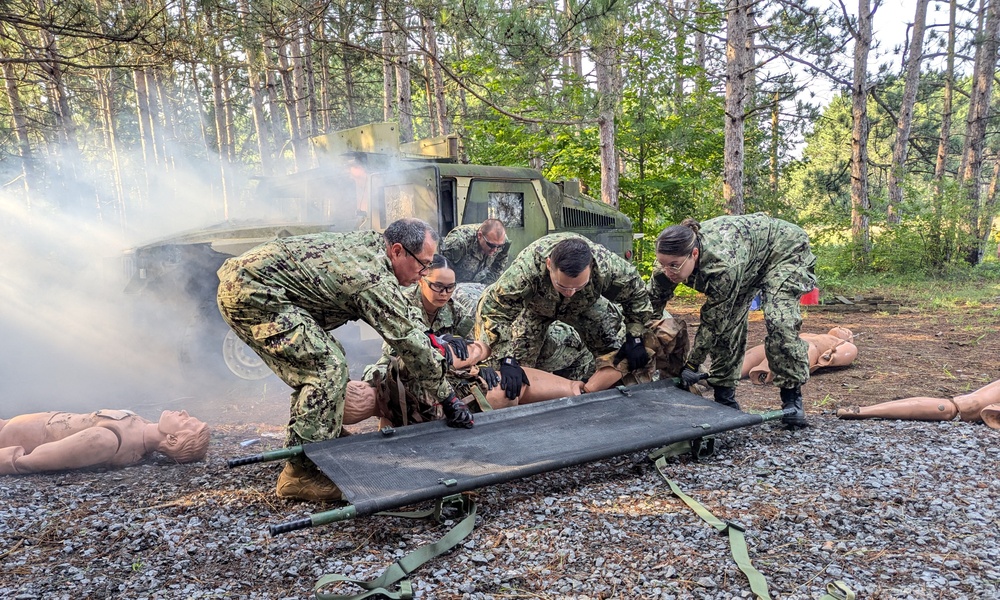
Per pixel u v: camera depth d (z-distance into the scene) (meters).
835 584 2.12
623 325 4.26
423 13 8.49
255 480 3.29
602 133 9.89
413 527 2.71
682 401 3.72
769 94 17.50
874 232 15.93
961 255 14.38
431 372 3.01
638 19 10.12
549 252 3.42
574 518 2.75
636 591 2.18
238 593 2.24
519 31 7.86
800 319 3.79
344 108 23.77
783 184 23.98
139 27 7.88
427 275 3.39
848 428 3.98
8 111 16.53
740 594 2.14
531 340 3.96
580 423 3.36
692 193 12.25
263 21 10.98
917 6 17.05
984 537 2.51
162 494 3.13
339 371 2.94
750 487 3.04
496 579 2.28
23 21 7.08
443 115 14.36
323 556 2.49
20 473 3.44
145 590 2.27
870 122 24.88
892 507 2.78
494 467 2.79
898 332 7.95
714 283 3.61
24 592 2.25
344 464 2.77
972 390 5.07
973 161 16.55
